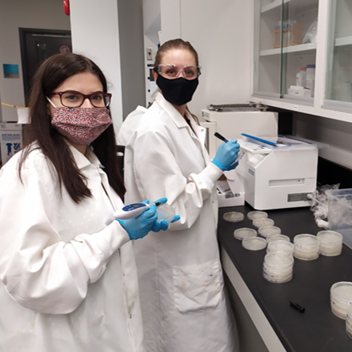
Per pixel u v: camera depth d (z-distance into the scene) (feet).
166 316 4.83
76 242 2.82
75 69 2.86
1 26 17.92
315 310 3.19
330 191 4.97
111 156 3.65
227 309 5.10
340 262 4.09
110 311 3.21
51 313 2.71
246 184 5.99
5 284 2.58
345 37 4.36
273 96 6.45
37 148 2.84
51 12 18.38
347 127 6.08
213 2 6.91
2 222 2.57
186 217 4.25
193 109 7.36
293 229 5.01
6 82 18.58
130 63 10.99
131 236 3.08
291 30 5.82
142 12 10.53
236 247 4.56
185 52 4.37
